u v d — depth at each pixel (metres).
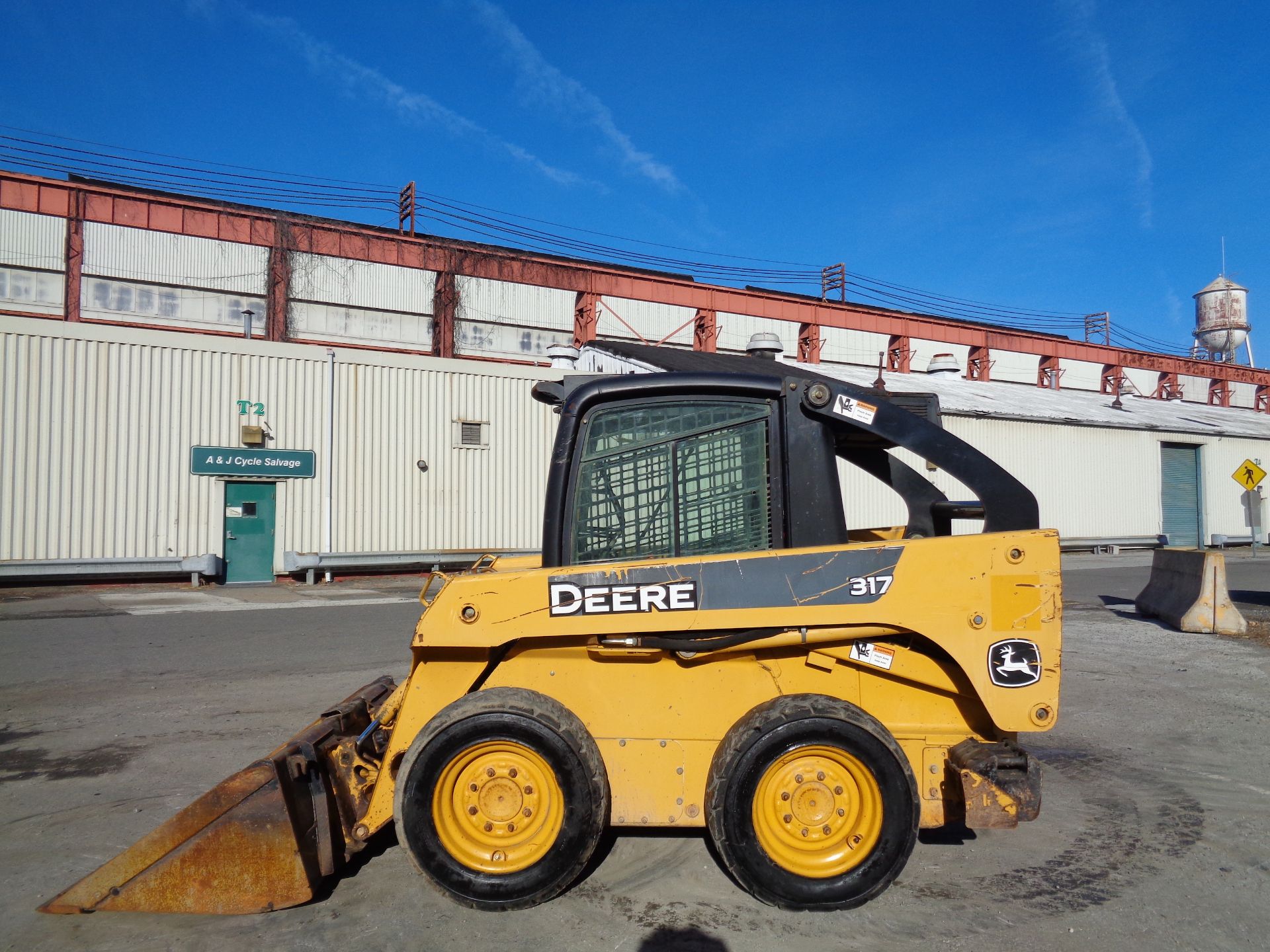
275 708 7.07
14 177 24.28
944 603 3.58
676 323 35.91
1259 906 3.70
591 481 4.00
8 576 15.80
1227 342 57.59
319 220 29.09
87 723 6.62
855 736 3.48
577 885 3.87
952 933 3.45
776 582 3.62
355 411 19.30
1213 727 6.66
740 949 3.31
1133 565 23.61
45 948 3.35
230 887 3.58
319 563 18.33
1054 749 6.10
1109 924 3.53
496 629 3.66
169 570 17.08
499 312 32.25
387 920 3.55
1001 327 45.44
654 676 3.77
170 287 27.11
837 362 41.41
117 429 16.86
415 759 3.57
